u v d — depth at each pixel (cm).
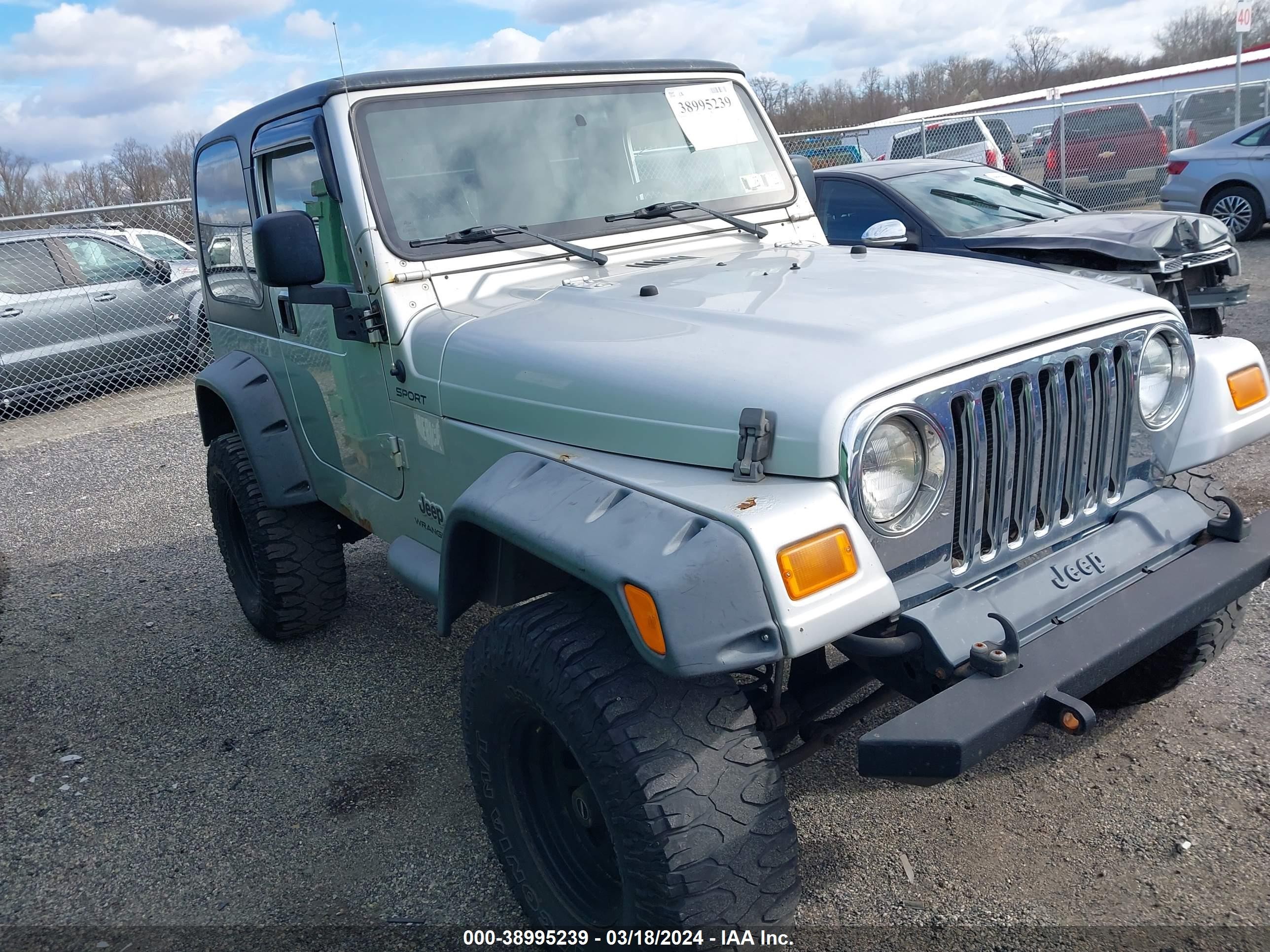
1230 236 627
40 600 526
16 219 955
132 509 679
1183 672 287
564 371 229
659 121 331
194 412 926
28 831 313
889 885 252
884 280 248
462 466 263
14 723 387
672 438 205
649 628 172
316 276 265
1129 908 235
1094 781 282
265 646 435
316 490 372
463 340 259
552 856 232
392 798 313
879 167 718
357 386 307
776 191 349
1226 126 1557
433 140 290
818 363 197
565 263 298
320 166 286
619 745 186
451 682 386
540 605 213
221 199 388
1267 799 265
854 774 298
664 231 317
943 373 199
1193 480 263
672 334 227
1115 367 231
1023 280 244
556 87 314
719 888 185
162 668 424
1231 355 257
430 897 266
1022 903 240
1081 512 231
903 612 197
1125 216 630
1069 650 198
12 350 922
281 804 316
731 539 175
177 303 1009
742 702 196
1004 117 1772
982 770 293
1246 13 1446
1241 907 231
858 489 185
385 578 495
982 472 206
